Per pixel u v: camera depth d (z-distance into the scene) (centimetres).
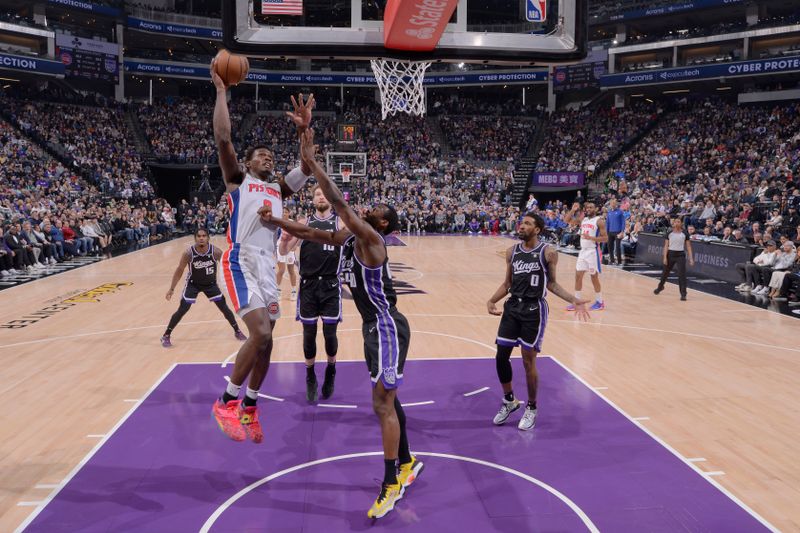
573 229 2162
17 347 750
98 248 1964
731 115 3130
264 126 3647
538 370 652
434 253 1942
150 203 2753
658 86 3641
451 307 1040
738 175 2467
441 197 3138
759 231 1440
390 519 341
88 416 507
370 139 3678
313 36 918
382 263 381
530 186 3180
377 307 384
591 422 497
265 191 384
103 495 370
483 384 603
